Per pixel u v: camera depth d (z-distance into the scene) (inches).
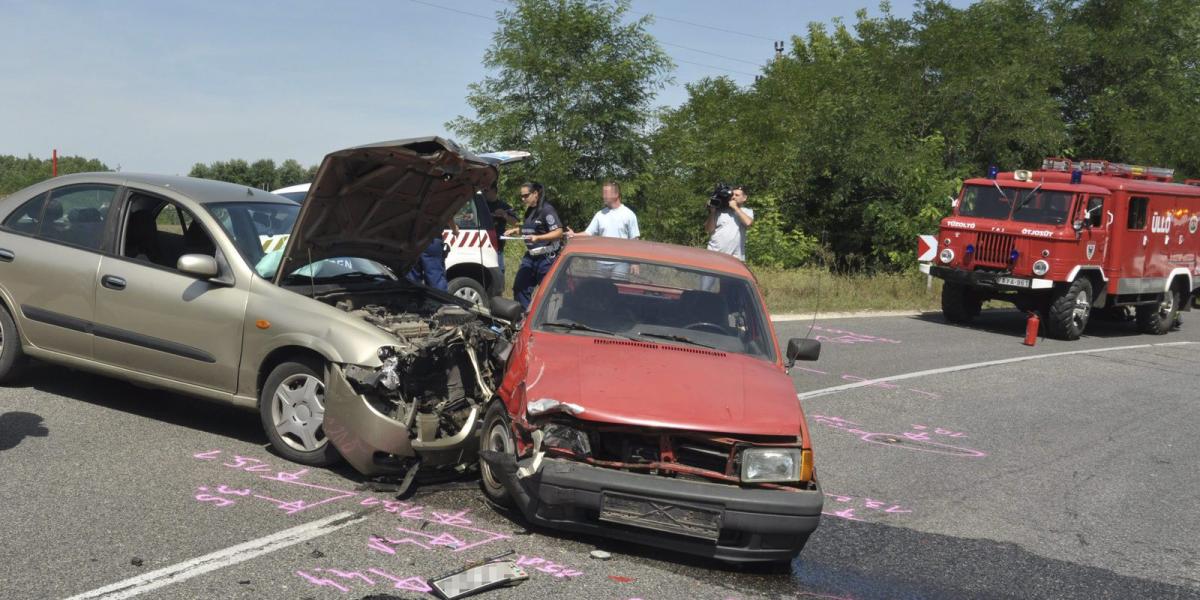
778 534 179.9
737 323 235.0
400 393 217.8
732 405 190.7
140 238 260.8
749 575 186.7
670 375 200.8
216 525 187.0
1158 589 200.7
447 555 181.3
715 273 248.8
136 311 247.0
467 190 264.8
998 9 1140.5
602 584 174.1
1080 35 1186.0
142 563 166.4
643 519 178.4
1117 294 664.4
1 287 267.9
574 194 968.3
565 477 179.5
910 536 221.8
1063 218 624.1
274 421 230.7
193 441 240.5
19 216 274.1
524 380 196.4
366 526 193.2
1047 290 639.1
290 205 280.7
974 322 706.2
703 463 186.7
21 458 216.4
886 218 954.7
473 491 220.1
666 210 1049.5
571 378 194.2
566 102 1000.2
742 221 445.1
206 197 258.5
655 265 246.1
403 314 241.1
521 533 196.1
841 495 251.4
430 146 231.8
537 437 182.4
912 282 840.9
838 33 1894.7
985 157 1071.0
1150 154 1162.6
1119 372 509.0
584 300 234.5
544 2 1005.8
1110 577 205.8
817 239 1013.2
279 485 213.5
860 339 554.6
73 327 257.3
